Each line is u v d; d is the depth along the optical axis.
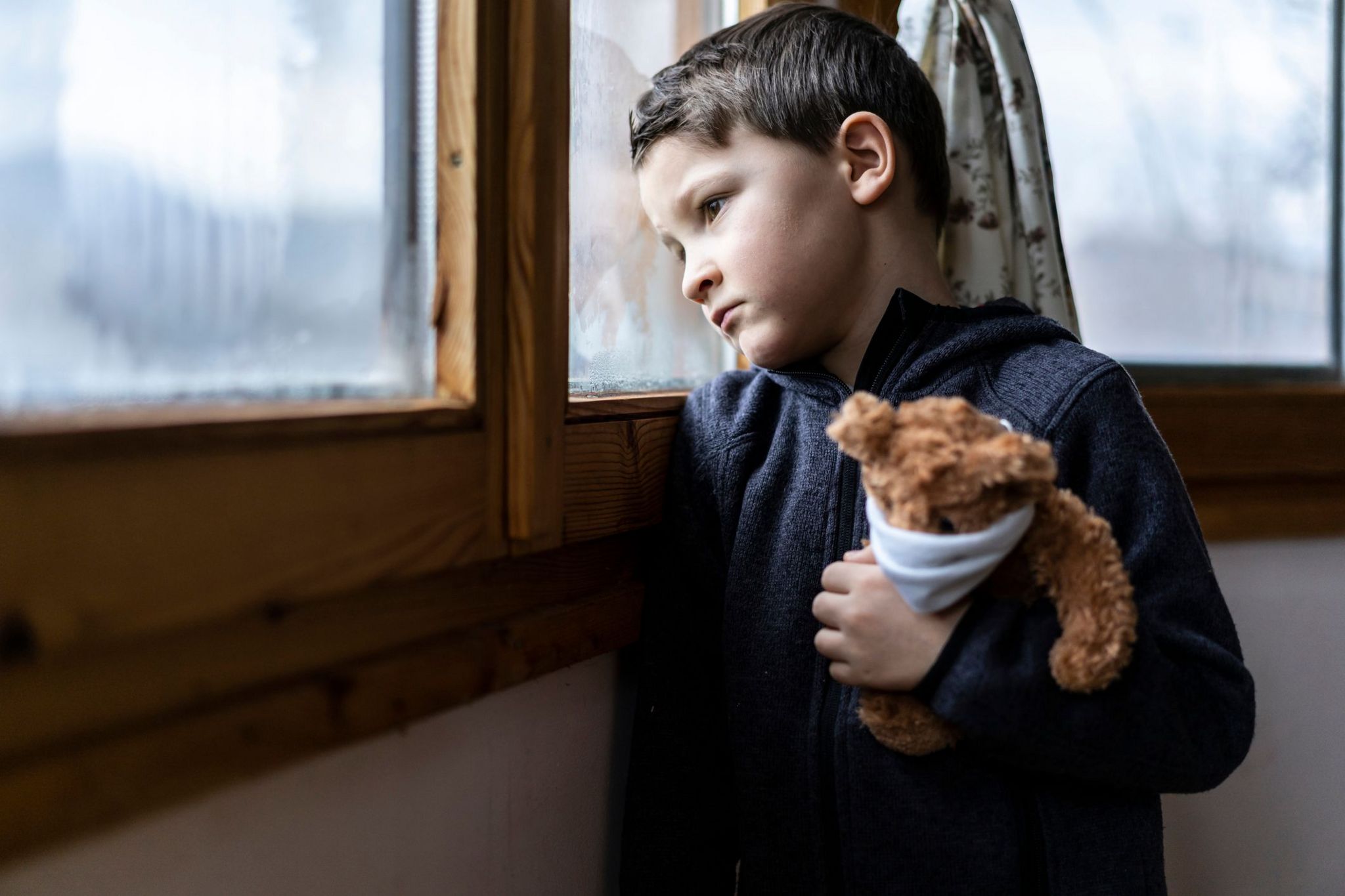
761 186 0.69
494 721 0.61
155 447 0.37
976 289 0.94
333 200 0.51
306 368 0.49
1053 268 0.98
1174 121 1.20
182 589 0.38
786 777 0.68
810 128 0.70
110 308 0.40
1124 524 0.62
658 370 0.90
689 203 0.71
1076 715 0.53
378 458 0.47
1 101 0.36
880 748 0.63
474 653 0.55
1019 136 0.98
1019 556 0.54
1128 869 0.61
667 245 0.77
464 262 0.54
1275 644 1.17
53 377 0.38
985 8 0.97
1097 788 0.62
